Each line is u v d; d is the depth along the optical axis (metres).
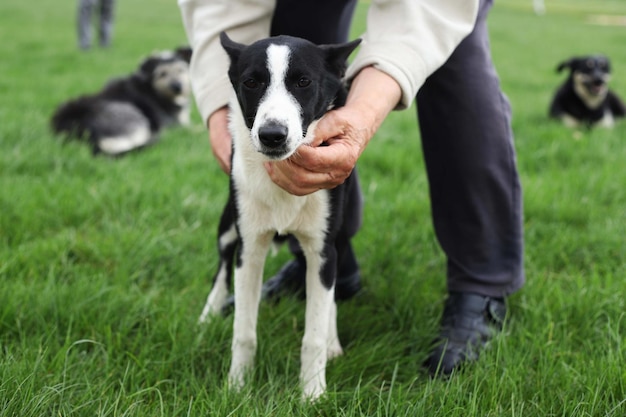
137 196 4.33
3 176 4.62
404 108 2.39
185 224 4.02
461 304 2.93
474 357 2.71
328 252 2.50
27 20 16.72
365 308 3.14
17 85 8.16
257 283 2.57
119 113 6.32
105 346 2.71
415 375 2.68
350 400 2.34
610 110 8.09
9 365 2.38
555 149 5.71
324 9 2.91
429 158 2.94
